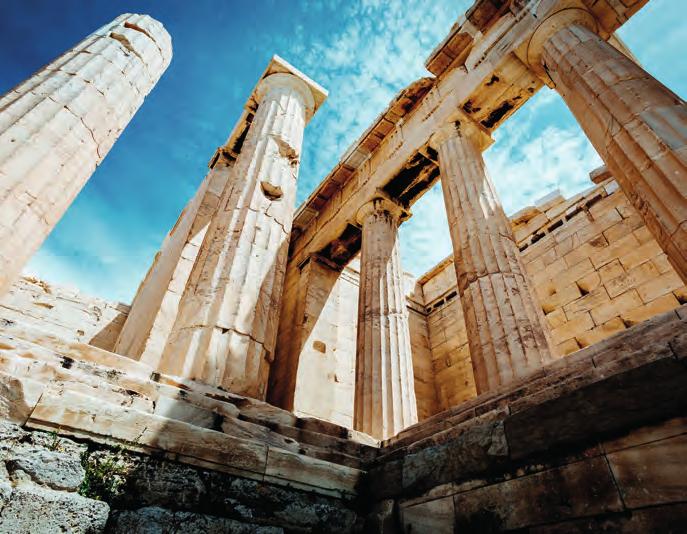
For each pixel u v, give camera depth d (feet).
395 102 38.32
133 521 9.56
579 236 36.09
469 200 25.13
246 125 39.78
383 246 33.24
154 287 34.37
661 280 29.58
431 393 44.09
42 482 8.79
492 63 29.17
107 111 22.95
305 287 41.06
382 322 27.91
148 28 28.30
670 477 7.89
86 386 11.31
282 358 38.19
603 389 9.58
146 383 12.97
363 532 13.37
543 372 12.49
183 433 11.53
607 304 31.89
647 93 17.08
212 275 20.88
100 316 39.65
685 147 14.46
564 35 23.58
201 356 17.65
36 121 19.56
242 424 13.80
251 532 11.17
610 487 8.64
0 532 7.72
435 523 11.74
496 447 11.16
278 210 26.02
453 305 48.39
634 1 24.06
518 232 42.14
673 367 8.66
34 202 18.01
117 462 10.15
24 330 12.24
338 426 17.51
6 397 9.48
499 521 10.27
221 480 11.54
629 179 16.21
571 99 21.33
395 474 13.70
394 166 35.83
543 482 9.82
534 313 19.52
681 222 13.48
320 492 13.38
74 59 23.43
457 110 30.73
